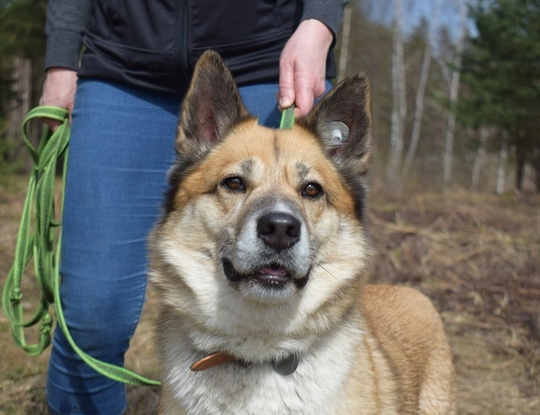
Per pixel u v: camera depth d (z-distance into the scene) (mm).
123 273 1146
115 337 1163
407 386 1206
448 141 10742
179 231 1066
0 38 4316
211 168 1071
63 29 1214
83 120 1150
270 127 1177
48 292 1209
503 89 5992
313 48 1097
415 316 1303
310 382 1019
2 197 3484
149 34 1145
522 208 3705
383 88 11719
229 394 1018
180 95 1188
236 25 1145
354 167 1130
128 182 1151
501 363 1680
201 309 1037
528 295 2043
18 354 1559
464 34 10523
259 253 1001
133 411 1409
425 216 3098
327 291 1051
